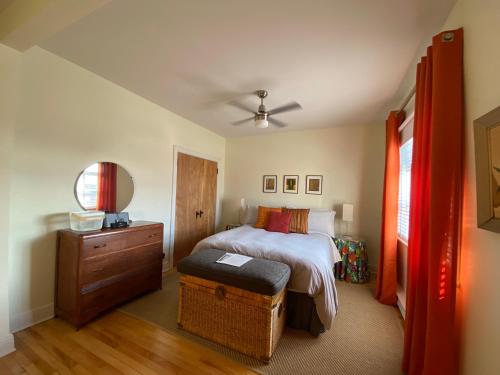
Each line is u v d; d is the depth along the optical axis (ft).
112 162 8.05
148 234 8.03
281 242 8.34
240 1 4.27
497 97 2.92
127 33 5.34
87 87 7.23
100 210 7.73
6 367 4.76
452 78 3.77
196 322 6.04
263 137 14.20
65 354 5.18
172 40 5.55
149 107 9.48
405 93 7.98
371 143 11.66
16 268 5.82
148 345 5.60
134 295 7.53
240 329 5.49
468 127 3.60
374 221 11.50
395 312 7.57
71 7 3.94
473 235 3.43
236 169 14.99
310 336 6.22
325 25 4.83
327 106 9.34
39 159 6.19
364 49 5.60
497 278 2.89
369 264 11.46
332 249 9.50
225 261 6.26
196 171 12.59
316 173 12.73
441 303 3.72
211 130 13.58
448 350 3.65
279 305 5.81
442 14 4.41
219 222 14.98
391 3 4.21
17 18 4.47
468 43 3.64
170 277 9.93
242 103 9.34
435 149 3.86
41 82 6.18
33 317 6.11
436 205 3.81
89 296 6.21
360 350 5.67
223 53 6.00
